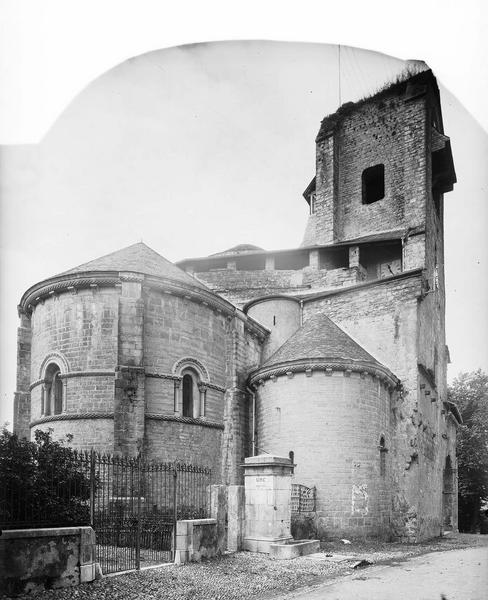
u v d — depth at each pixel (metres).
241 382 26.03
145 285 22.42
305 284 31.48
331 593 11.64
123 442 20.42
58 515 12.99
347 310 29.02
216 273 32.00
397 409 26.33
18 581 10.49
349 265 31.47
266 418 24.14
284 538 17.23
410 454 25.59
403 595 11.34
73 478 13.98
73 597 10.56
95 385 21.62
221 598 11.23
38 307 23.64
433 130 30.42
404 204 31.66
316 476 22.20
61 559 11.26
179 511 17.95
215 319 25.05
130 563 13.93
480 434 31.39
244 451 25.34
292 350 24.56
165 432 22.03
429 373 28.58
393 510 25.14
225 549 16.41
